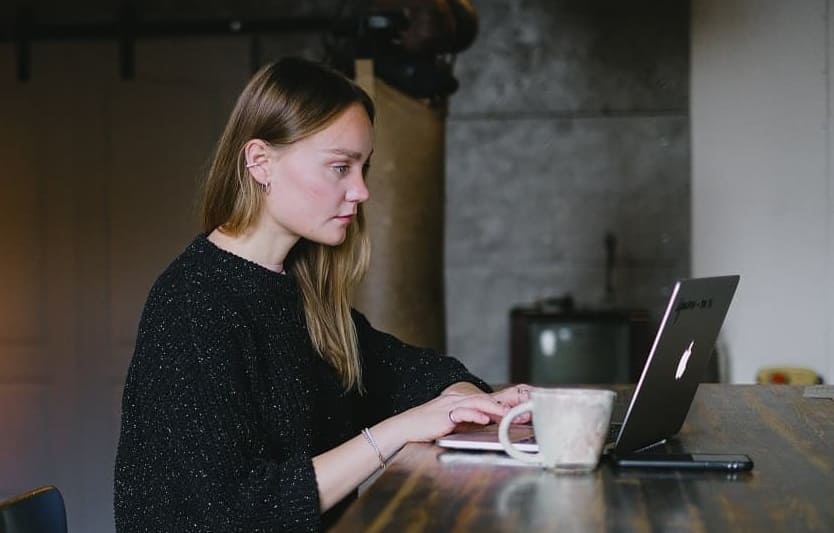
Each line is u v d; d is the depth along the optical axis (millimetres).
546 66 5500
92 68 5262
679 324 1396
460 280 5578
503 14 5527
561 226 5500
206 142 5188
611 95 5453
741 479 1292
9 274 5055
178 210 5094
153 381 1561
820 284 3699
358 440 1566
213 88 5285
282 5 5406
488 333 5547
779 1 3910
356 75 3197
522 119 5527
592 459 1339
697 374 1552
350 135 1668
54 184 5082
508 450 1405
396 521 1109
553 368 5016
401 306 3377
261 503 1501
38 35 5227
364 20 3244
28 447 5016
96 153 5090
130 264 5043
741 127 4316
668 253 5414
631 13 5426
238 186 1705
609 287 5434
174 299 1618
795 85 3809
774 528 1073
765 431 1615
